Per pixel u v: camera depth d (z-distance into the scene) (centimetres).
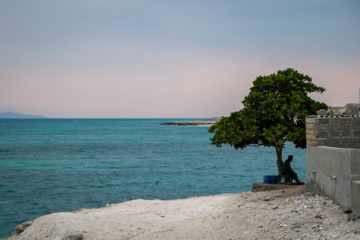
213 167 5069
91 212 1766
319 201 1266
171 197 3009
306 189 1501
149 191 3281
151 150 8244
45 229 1466
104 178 4109
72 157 6669
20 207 2680
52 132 18275
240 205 1498
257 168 4950
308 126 1522
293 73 2066
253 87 2105
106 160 6128
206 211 1518
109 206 1942
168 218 1489
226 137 1969
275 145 1994
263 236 1105
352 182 1064
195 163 5609
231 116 2031
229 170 4744
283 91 2062
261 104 1941
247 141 2011
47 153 7494
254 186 1869
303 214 1194
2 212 2522
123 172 4609
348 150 1093
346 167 1108
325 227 1043
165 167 5109
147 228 1362
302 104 1988
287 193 1516
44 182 3853
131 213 1639
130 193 3200
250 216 1319
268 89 2084
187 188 3416
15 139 12488
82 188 3469
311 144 1478
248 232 1165
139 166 5256
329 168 1248
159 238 1235
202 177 4109
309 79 2069
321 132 1419
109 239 1272
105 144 10231
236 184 3612
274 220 1220
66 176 4288
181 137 14012
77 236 1284
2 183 3788
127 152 7719
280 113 1897
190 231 1269
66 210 2597
